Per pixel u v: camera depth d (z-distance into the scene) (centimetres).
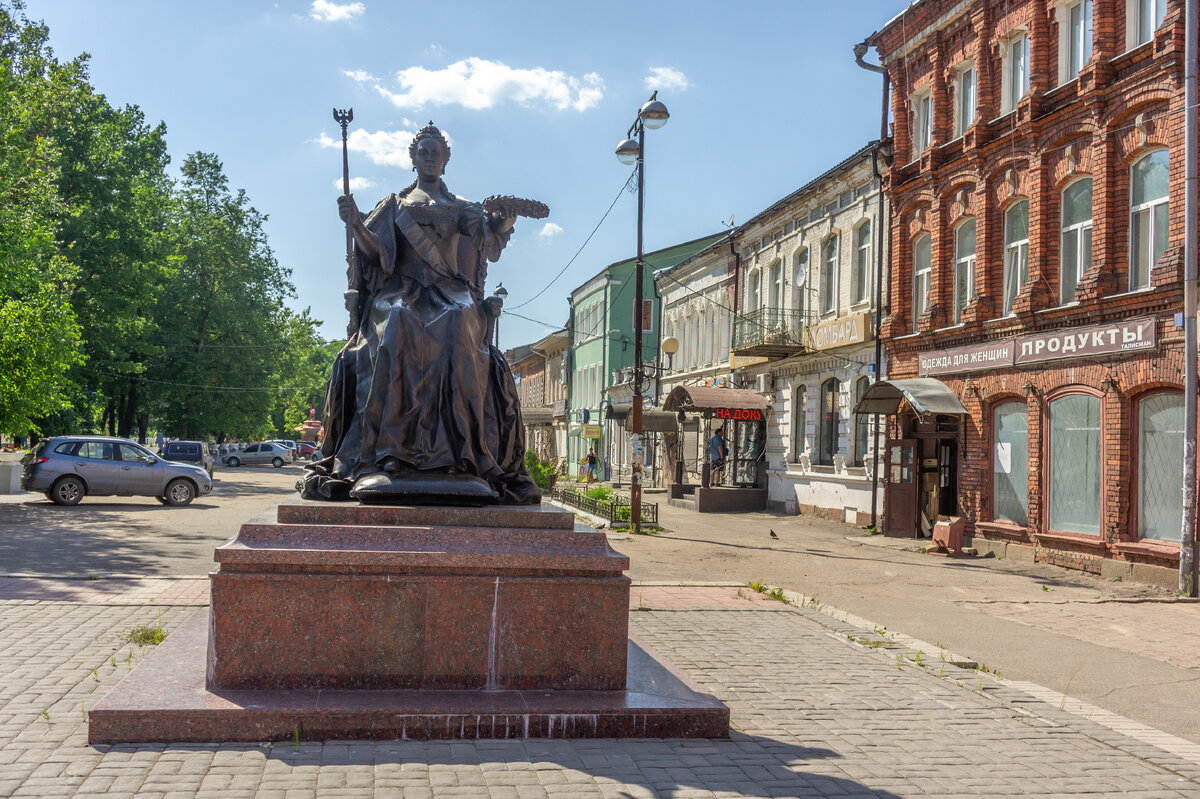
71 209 2531
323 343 6391
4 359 2127
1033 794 456
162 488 2333
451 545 524
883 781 463
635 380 2092
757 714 579
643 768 455
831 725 563
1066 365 1586
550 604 525
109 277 3097
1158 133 1414
